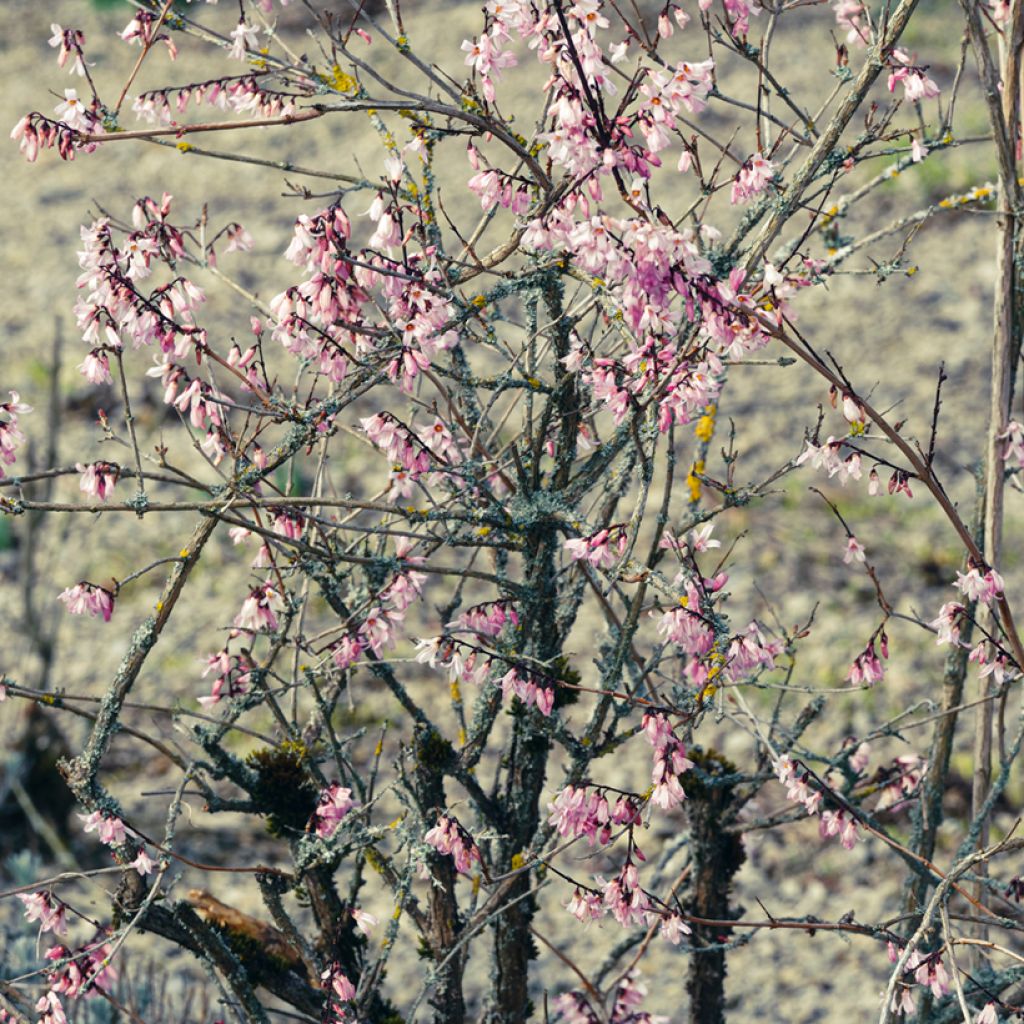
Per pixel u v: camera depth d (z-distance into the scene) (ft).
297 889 13.20
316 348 10.18
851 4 11.86
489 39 9.96
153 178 47.39
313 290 9.71
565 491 11.55
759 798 25.40
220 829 24.85
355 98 10.26
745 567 30.58
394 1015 13.24
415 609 28.66
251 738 26.05
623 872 10.55
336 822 11.77
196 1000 20.29
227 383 33.81
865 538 31.71
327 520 11.19
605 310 12.09
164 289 10.52
